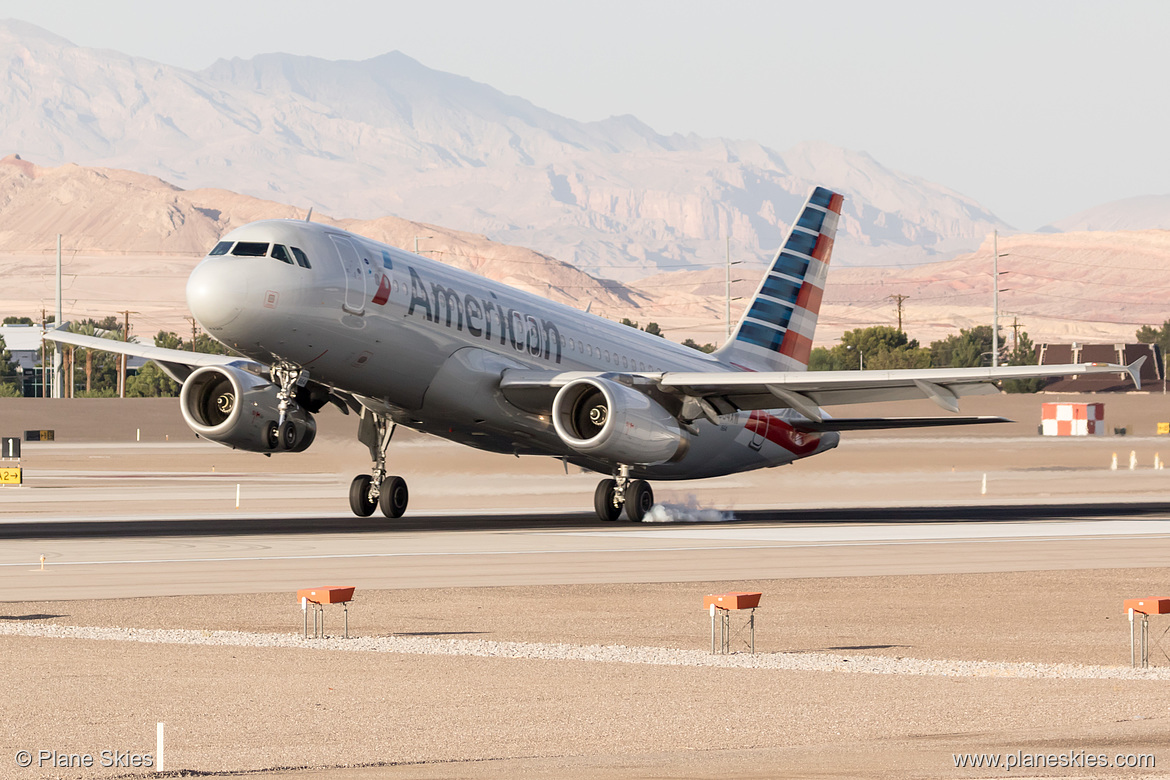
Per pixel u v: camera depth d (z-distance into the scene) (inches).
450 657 2405.3
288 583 3442.4
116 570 3713.1
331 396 5187.0
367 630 2726.4
